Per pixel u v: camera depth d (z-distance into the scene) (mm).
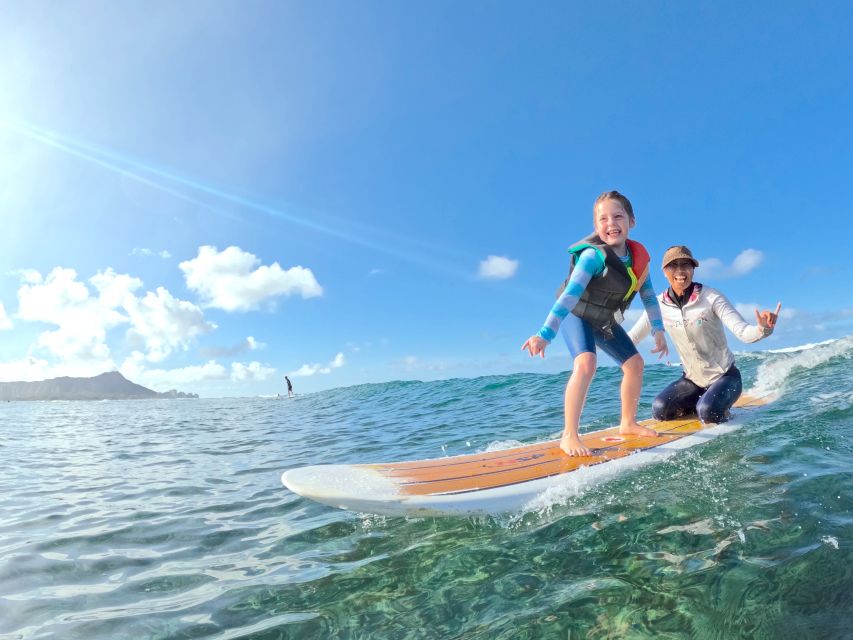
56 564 2539
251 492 3871
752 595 1643
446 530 2521
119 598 2107
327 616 1807
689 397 4422
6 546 2852
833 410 3947
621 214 3598
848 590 1599
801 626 1472
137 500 3836
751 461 3004
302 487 2740
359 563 2234
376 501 2623
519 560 2088
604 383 9094
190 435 8852
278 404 20344
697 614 1591
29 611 2018
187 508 3500
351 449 5645
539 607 1716
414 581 2004
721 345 4270
